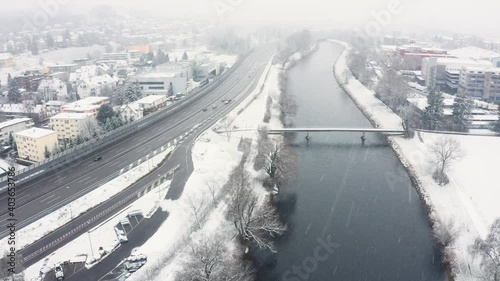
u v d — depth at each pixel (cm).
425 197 17162
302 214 15975
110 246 13038
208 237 13388
